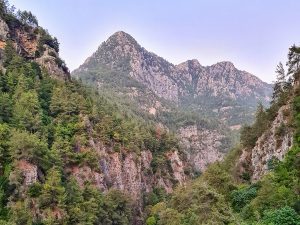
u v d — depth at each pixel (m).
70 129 151.50
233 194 83.94
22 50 179.38
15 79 150.25
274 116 119.31
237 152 145.25
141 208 173.75
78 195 120.62
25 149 112.62
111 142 173.75
